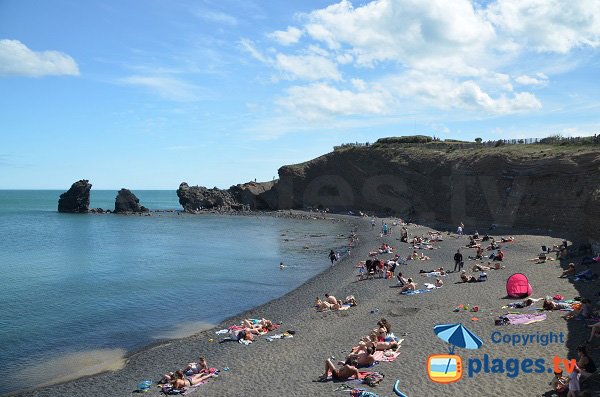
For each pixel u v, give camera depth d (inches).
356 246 2437.3
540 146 2719.0
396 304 1131.9
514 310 939.3
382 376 677.9
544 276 1232.8
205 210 5841.5
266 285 1611.7
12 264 2154.3
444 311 1003.9
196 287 1589.6
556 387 565.0
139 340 1046.4
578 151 2192.4
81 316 1245.7
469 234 2358.5
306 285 1563.7
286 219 4635.8
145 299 1429.6
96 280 1737.2
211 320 1199.6
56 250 2637.8
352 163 4953.3
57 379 831.1
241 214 5364.2
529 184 2381.9
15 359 934.4
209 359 887.7
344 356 815.7
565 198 2063.2
